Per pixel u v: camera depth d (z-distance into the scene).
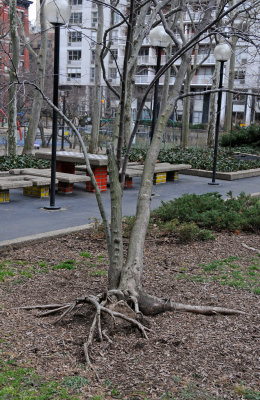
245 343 4.19
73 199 11.59
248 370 3.71
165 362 3.76
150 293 5.43
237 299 5.37
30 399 3.15
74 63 54.12
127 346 4.02
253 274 6.35
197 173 17.88
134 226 5.12
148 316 4.71
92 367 3.63
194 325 4.55
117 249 4.91
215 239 8.21
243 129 30.33
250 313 4.94
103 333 4.13
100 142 29.98
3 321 4.42
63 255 6.93
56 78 9.40
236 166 19.06
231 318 4.79
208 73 54.12
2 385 3.33
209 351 3.98
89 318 4.51
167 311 4.84
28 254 6.90
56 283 5.69
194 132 45.16
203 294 5.50
